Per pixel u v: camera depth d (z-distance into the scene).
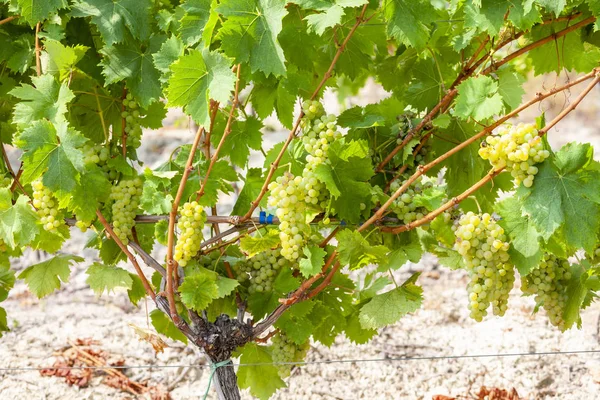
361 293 2.28
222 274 2.29
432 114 2.23
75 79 2.23
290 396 2.92
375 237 2.25
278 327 2.28
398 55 2.46
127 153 2.29
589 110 6.65
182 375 3.03
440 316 3.48
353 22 2.26
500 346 3.17
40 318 3.51
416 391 2.93
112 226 2.20
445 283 3.87
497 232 2.03
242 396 2.90
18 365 3.08
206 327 2.21
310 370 3.05
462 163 2.33
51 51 2.09
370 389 2.95
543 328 3.32
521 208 1.98
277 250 2.24
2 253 2.38
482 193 2.38
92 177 2.09
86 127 2.33
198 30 2.05
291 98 2.31
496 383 2.96
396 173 2.22
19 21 2.18
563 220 1.95
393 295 2.14
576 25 2.22
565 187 1.96
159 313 2.38
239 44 1.96
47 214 2.13
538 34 2.34
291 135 2.09
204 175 2.24
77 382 2.99
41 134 2.04
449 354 3.14
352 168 2.09
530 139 1.95
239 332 2.21
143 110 2.34
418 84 2.34
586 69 2.43
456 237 2.07
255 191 2.30
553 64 2.41
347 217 2.11
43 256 4.21
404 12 2.06
